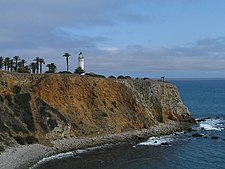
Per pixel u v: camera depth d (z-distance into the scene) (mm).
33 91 81750
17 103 75250
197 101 194875
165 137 88438
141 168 60906
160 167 61594
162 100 106500
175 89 113812
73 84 87938
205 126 105062
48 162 62094
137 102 95625
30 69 112062
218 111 147625
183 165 63000
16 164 56875
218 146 78375
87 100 88500
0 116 69312
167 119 106375
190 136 89750
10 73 82562
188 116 111312
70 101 84812
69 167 59719
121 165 62344
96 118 85750
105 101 91062
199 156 69438
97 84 92438
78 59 114062
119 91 95938
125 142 81500
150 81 108062
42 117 75312
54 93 83562
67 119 79812
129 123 90438
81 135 79312
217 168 60969
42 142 70562
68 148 71375
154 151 73250
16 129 69062
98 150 73000
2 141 63969
